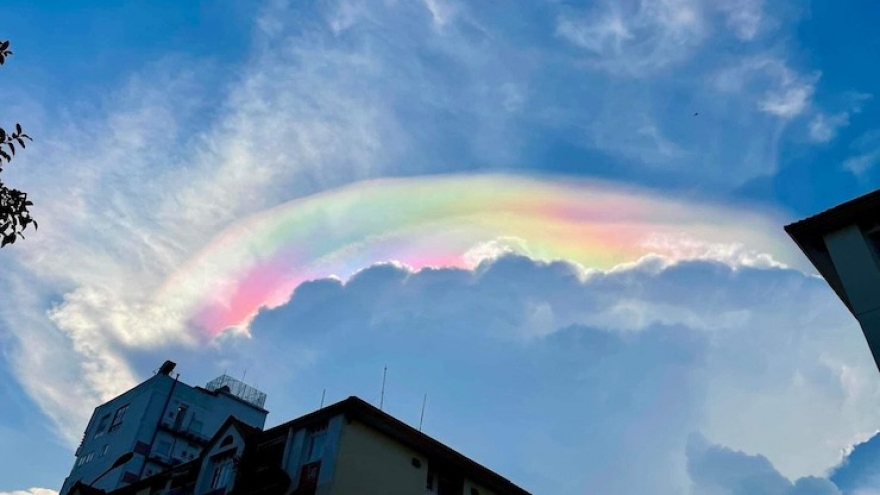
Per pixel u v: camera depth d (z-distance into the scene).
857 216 22.97
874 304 20.98
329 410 28.66
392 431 29.64
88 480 52.44
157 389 54.47
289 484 27.31
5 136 13.30
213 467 31.62
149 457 51.25
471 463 31.86
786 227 24.11
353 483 26.78
